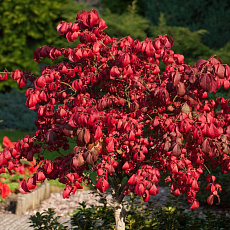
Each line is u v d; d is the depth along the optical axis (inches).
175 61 142.4
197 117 123.8
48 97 139.5
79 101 135.3
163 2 518.6
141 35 393.7
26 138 138.9
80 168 133.9
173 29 372.8
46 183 289.4
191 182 128.3
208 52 354.9
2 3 518.3
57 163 136.7
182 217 209.2
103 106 128.7
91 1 594.6
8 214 251.1
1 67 532.4
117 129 128.2
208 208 265.3
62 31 138.3
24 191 132.2
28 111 509.0
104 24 136.4
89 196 289.4
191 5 501.0
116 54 147.4
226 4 490.0
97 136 110.4
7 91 549.6
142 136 133.6
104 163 128.3
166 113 141.6
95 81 143.9
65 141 147.7
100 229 205.6
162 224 206.8
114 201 170.1
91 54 136.9
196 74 113.0
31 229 225.8
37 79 130.6
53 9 539.2
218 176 273.7
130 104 132.6
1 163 133.3
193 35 364.2
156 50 134.7
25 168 306.7
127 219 198.4
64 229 192.9
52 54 146.6
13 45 525.3
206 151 116.3
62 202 279.4
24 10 528.7
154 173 123.9
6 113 505.0
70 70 143.6
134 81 143.9
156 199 283.3
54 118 140.3
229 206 265.9
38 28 542.9
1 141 418.0
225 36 490.9
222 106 137.2
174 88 125.8
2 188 265.0
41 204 275.0
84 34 138.1
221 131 131.1
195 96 124.3
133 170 150.4
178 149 116.0
